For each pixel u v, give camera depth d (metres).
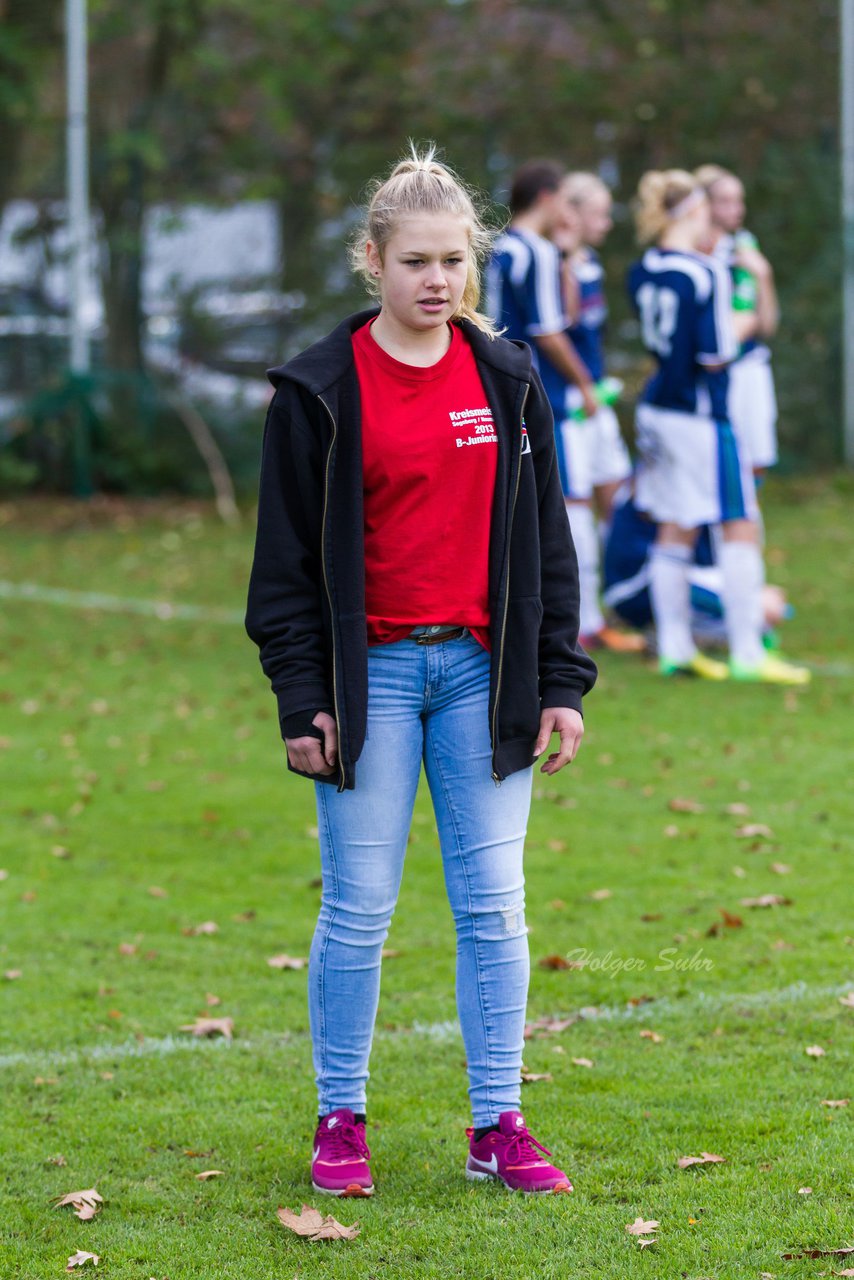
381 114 65.69
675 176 31.89
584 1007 16.41
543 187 33.06
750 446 36.22
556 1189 12.19
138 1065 15.10
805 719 29.61
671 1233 11.40
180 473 63.31
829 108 65.81
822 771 25.89
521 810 12.17
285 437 11.64
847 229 64.00
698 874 20.75
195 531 56.22
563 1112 13.71
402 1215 11.90
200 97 64.25
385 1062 15.06
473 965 12.24
